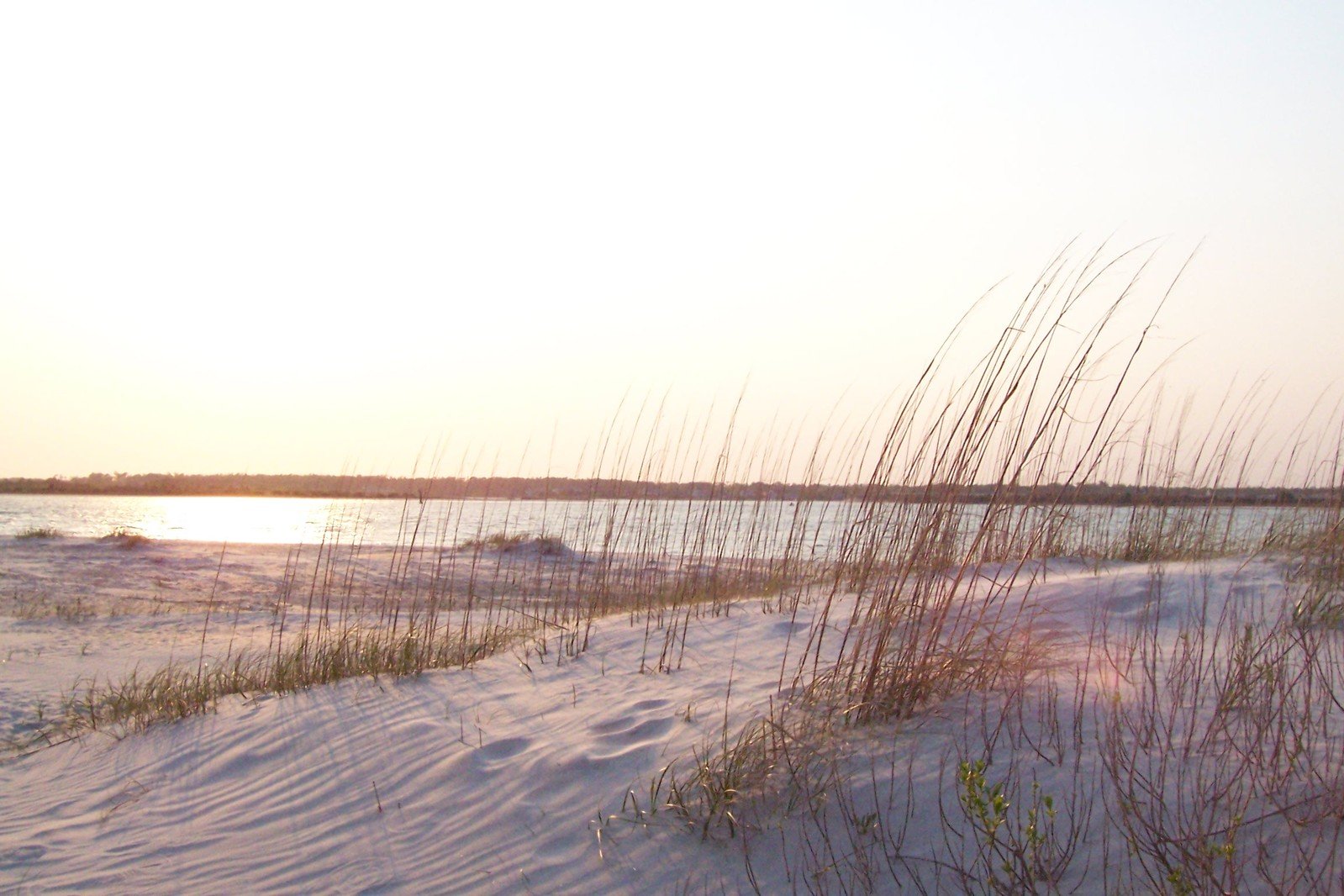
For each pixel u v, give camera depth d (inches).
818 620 257.4
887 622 183.8
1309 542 250.4
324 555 931.3
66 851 184.2
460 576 675.4
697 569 353.1
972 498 192.2
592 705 217.5
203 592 706.2
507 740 202.4
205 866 170.4
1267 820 123.3
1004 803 122.1
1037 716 161.3
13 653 433.7
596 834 155.8
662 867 144.2
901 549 202.5
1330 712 148.3
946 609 179.9
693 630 279.7
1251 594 215.3
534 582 484.4
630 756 179.2
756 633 261.4
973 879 125.3
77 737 275.6
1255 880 113.6
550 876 147.9
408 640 297.1
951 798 142.3
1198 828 119.0
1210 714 152.1
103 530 1642.5
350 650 311.0
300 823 183.3
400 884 153.9
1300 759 134.4
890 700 175.9
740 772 159.5
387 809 182.4
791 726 174.9
